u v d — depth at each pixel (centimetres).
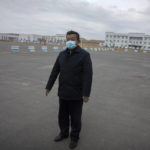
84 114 409
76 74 257
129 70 1230
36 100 481
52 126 339
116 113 427
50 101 480
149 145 294
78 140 296
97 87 673
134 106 486
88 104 477
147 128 358
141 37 9731
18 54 1784
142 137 320
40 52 2267
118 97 560
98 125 357
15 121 350
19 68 966
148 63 1898
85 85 251
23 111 402
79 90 262
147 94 618
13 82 661
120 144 293
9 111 396
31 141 285
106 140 302
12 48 1942
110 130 339
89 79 251
